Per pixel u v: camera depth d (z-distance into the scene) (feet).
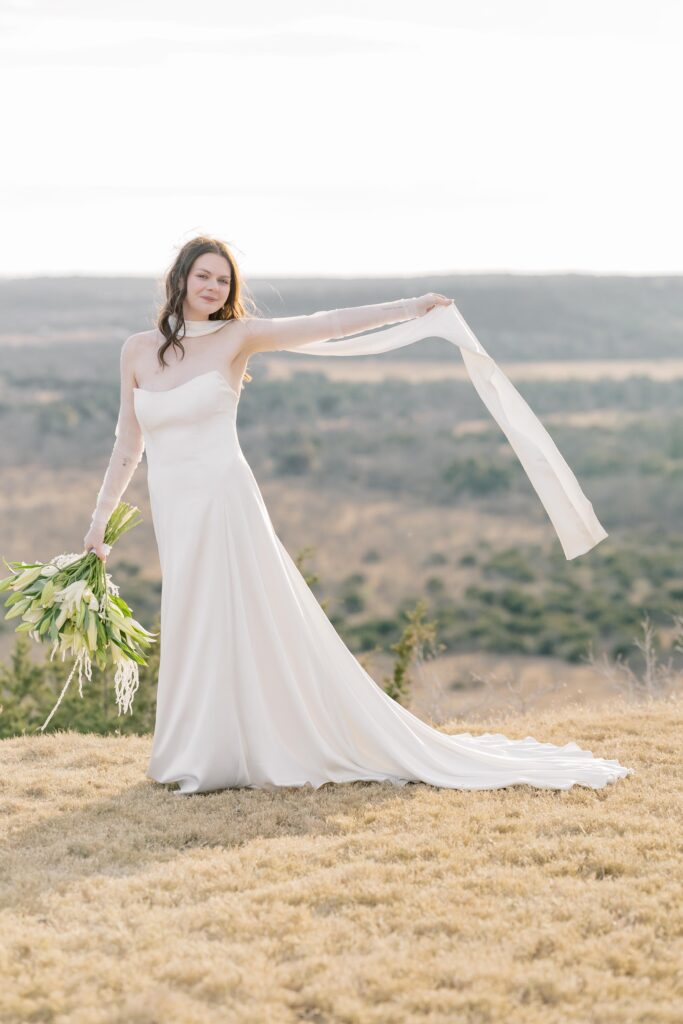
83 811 17.49
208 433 18.33
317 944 12.23
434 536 196.54
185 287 18.37
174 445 18.26
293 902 13.47
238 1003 10.94
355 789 18.22
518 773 18.89
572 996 11.18
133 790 18.56
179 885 14.08
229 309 18.84
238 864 14.67
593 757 20.36
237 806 17.43
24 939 12.35
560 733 22.77
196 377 18.28
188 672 18.42
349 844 15.49
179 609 18.33
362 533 199.62
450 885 13.94
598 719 24.26
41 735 24.53
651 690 31.73
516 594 161.79
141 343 18.74
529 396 280.92
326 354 19.29
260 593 18.35
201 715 18.29
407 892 13.65
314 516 209.97
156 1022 10.62
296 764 18.51
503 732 23.17
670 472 214.69
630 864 14.48
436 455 240.73
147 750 22.43
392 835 15.89
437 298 19.15
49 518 198.49
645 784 18.49
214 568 18.15
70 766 21.17
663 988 11.41
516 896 13.55
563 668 127.75
